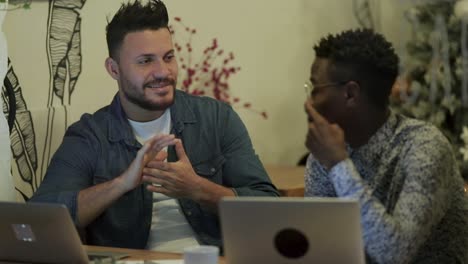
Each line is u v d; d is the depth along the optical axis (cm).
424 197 237
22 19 376
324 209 216
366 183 247
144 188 335
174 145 334
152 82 331
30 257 271
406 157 246
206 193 318
